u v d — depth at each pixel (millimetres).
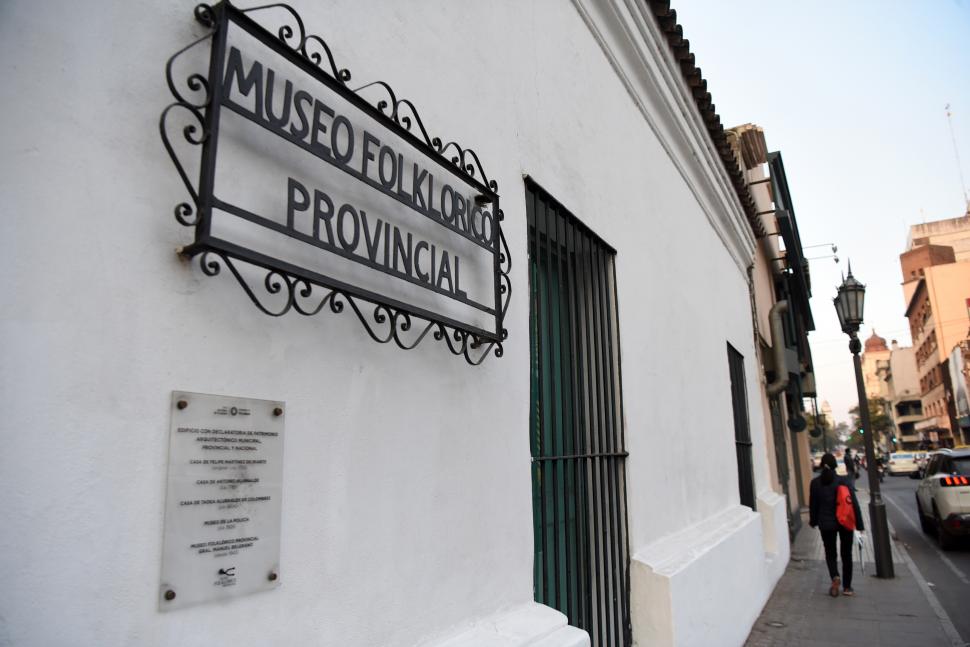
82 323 1365
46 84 1367
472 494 2633
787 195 17641
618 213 4777
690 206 7098
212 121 1546
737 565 6250
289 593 1737
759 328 12695
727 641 5492
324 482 1896
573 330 3930
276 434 1753
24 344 1274
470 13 3076
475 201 2791
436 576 2354
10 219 1284
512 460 2967
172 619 1442
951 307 51250
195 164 1614
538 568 3385
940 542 12305
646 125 5719
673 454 5340
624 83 5215
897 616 7344
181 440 1511
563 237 3971
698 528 5691
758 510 9594
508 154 3270
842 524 8336
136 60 1525
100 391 1377
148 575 1409
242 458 1649
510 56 3430
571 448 3732
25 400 1264
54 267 1337
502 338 2734
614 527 4141
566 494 3500
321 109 1915
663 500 4949
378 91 2350
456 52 2914
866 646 6270
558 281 3680
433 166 2516
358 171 2070
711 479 6535
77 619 1285
